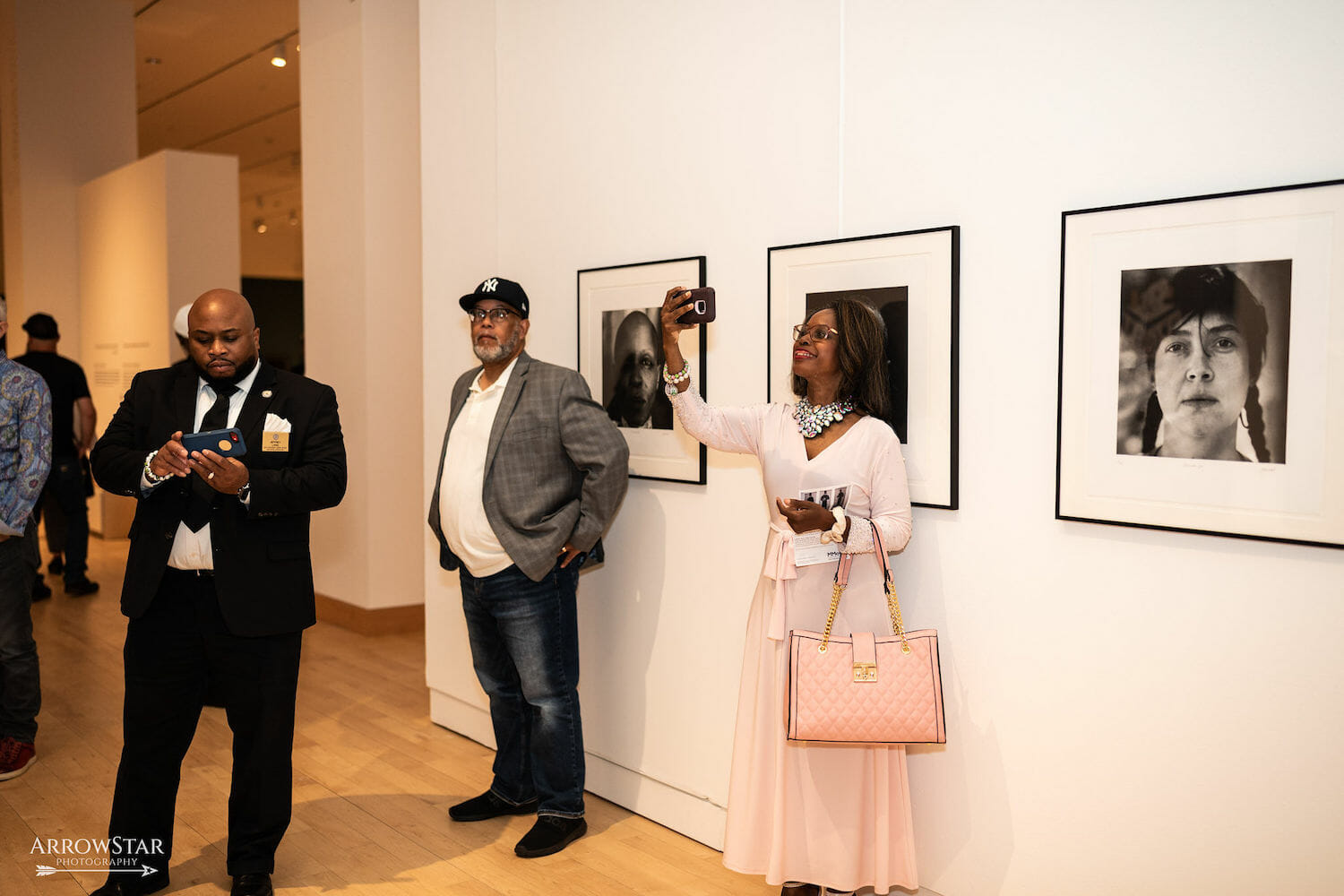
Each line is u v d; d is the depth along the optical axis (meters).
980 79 2.58
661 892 2.99
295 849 3.24
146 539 2.72
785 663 2.66
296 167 15.74
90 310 9.93
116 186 9.23
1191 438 2.22
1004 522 2.58
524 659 3.28
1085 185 2.39
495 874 3.09
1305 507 2.07
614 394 3.63
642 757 3.59
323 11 6.23
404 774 3.95
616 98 3.62
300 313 18.97
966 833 2.69
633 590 3.60
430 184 4.52
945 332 2.65
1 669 3.83
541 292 4.00
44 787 3.72
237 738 2.85
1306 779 2.14
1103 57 2.36
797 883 2.72
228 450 2.54
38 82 9.63
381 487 6.15
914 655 2.44
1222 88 2.18
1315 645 2.11
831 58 2.91
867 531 2.50
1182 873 2.31
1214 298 2.17
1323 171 2.05
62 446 6.84
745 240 3.17
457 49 4.35
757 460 3.15
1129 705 2.38
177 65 10.99
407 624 6.28
